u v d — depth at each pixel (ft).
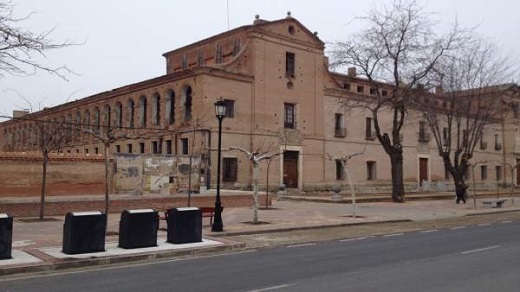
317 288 28.78
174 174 97.25
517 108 193.77
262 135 135.54
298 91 146.00
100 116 168.04
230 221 70.23
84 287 29.96
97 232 41.91
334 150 155.02
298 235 58.95
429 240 53.78
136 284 30.73
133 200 80.07
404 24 112.27
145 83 145.28
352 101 157.38
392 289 28.25
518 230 64.34
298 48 146.92
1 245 37.96
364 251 45.37
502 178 223.10
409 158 178.91
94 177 88.94
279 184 136.56
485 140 215.31
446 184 189.67
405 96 113.60
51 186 84.89
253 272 34.68
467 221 79.82
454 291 27.55
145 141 144.97
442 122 187.21
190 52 164.55
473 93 125.49
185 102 132.77
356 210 93.30
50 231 56.39
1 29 39.60
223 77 129.49
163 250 43.16
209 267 37.19
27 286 30.45
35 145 149.89
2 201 71.26
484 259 39.24
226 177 127.85
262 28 138.10
